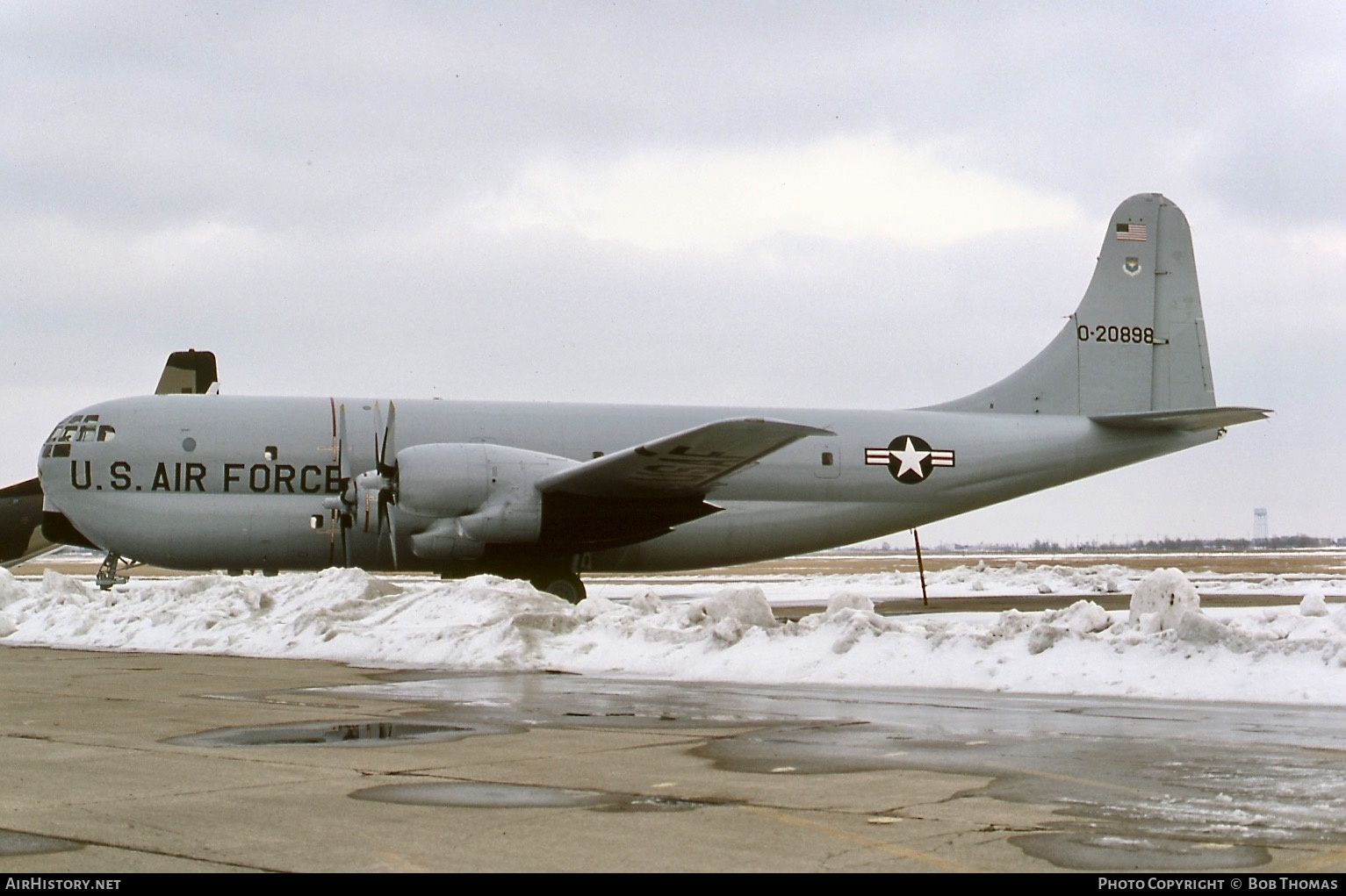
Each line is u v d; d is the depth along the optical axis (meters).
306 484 27.02
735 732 9.96
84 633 21.08
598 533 26.23
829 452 30.03
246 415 27.17
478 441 27.91
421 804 7.06
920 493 30.67
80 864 5.73
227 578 22.92
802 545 30.14
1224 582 46.72
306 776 7.92
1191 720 10.61
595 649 16.36
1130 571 49.47
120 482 26.41
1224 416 30.86
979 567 49.84
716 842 6.17
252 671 15.38
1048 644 13.94
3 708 11.52
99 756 8.73
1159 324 34.03
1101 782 7.73
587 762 8.47
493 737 9.66
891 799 7.19
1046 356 33.12
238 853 5.93
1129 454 32.62
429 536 25.22
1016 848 6.07
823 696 12.59
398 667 16.02
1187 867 5.72
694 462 24.67
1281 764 8.36
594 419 28.94
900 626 15.02
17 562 36.75
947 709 11.44
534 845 6.11
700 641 15.76
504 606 18.58
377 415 27.64
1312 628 15.06
